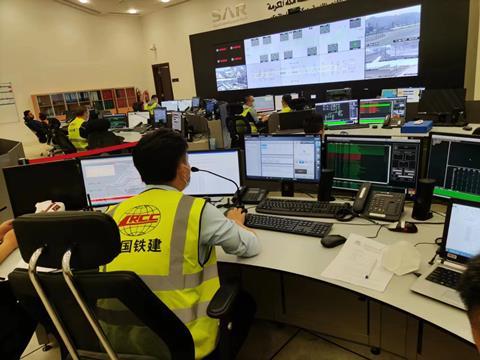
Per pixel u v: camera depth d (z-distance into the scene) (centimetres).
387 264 135
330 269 138
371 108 428
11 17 911
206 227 125
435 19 608
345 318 196
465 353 161
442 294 115
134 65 1209
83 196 217
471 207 123
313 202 197
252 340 207
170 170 132
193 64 1027
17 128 937
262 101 765
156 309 97
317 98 798
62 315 104
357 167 193
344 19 716
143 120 704
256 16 913
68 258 85
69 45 1035
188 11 1066
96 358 110
